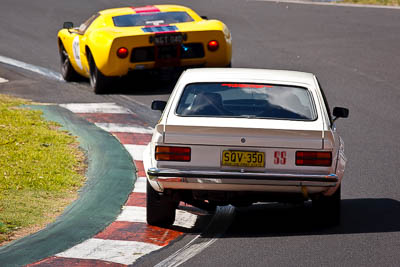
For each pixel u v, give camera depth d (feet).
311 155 68.54
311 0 315.37
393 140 117.39
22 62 194.29
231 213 83.35
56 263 64.59
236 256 65.46
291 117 71.56
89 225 76.64
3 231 73.67
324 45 212.64
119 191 90.22
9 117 124.47
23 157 101.04
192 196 72.08
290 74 79.51
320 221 74.74
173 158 69.36
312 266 62.23
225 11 277.85
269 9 283.38
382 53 200.64
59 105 139.64
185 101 73.61
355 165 102.78
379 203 84.43
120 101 143.95
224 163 68.95
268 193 70.59
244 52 202.08
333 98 149.28
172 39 143.02
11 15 274.77
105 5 294.46
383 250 66.49
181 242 70.69
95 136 117.19
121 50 142.41
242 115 71.67
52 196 86.99
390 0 310.65
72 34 163.02
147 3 297.94
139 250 68.39
